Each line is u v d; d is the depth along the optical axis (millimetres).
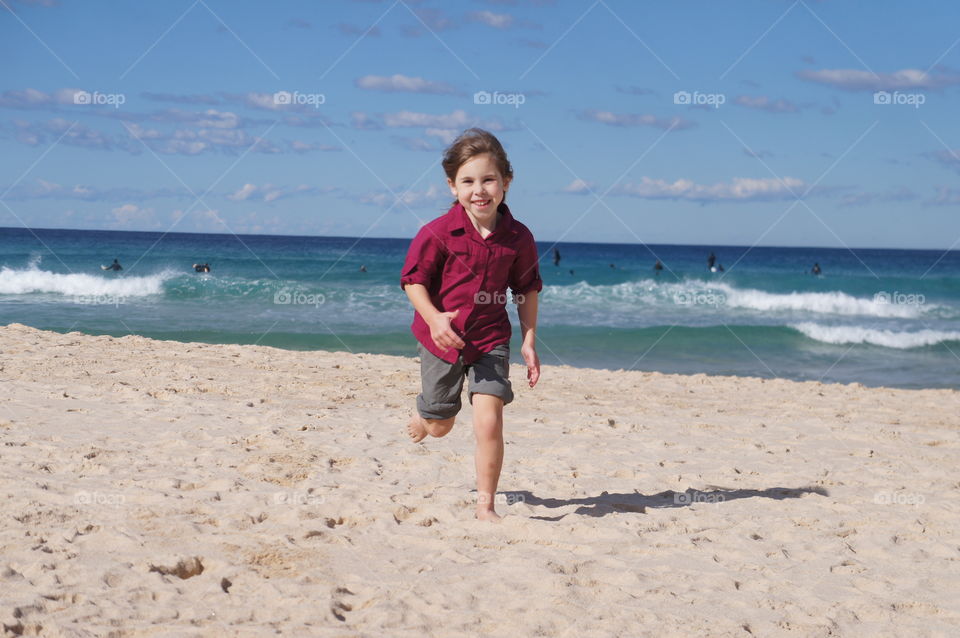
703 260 65938
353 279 28812
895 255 105250
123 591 2834
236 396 7230
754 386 10273
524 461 5430
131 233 95812
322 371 9148
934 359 15688
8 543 3209
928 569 3514
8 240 62562
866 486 5098
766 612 2941
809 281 29641
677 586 3164
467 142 3645
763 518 4195
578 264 51625
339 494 4219
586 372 10914
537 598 2939
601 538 3678
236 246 60594
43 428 5406
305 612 2740
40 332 11180
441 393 3863
